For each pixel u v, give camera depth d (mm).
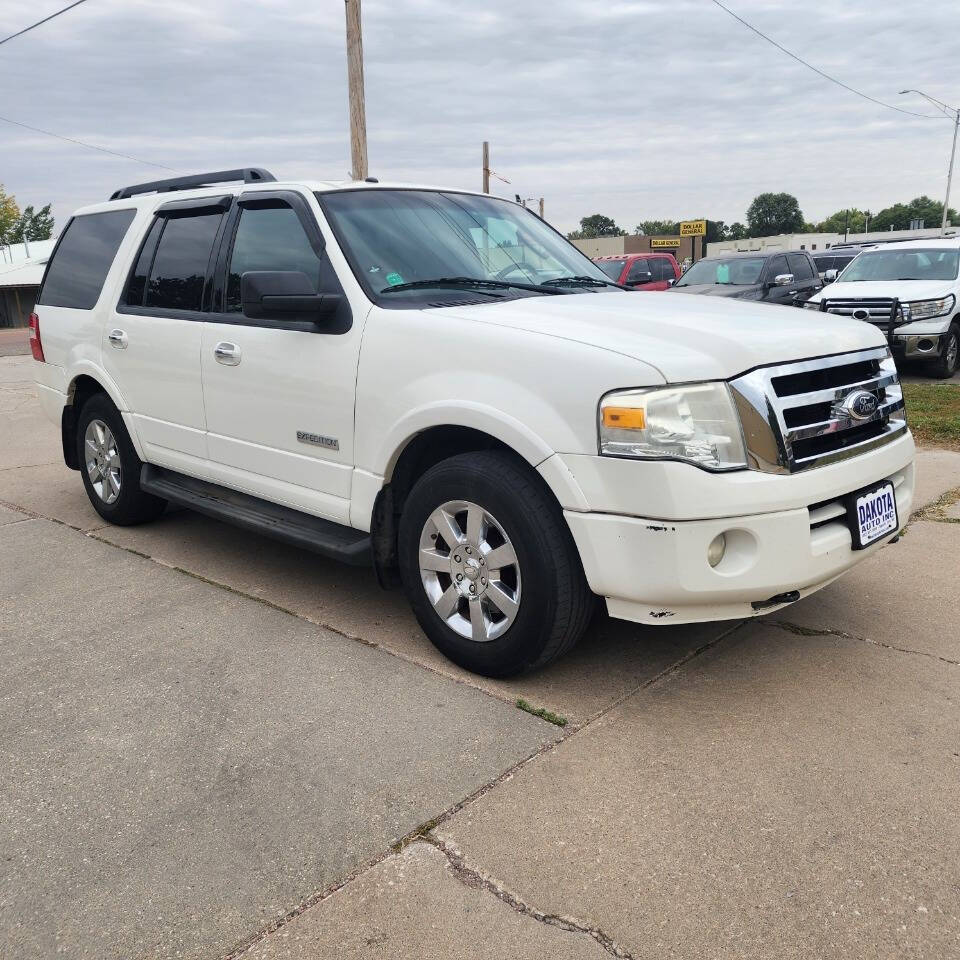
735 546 2900
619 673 3416
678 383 2816
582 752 2863
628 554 2863
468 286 3844
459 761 2822
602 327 3145
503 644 3232
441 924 2139
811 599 4121
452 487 3266
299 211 3969
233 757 2873
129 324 4875
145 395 4836
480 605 3303
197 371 4395
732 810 2547
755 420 2893
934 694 3203
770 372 2967
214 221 4488
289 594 4312
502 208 4652
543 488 3086
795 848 2381
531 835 2455
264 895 2246
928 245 12570
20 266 53656
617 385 2832
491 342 3150
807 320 3496
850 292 11781
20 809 2619
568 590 3070
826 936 2076
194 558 4871
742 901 2191
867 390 3285
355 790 2678
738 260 14062
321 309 3605
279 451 4020
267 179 4586
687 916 2146
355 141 13992
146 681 3410
